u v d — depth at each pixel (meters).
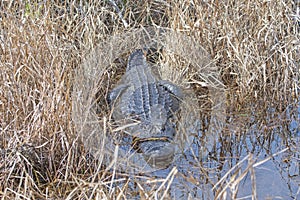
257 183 4.60
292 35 5.87
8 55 4.94
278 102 5.71
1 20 5.29
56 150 4.65
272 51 5.97
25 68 4.83
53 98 4.59
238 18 5.98
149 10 6.64
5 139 4.55
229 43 5.94
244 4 6.02
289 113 5.62
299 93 5.82
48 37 5.14
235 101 5.71
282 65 5.82
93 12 6.24
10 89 4.67
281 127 5.44
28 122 4.68
